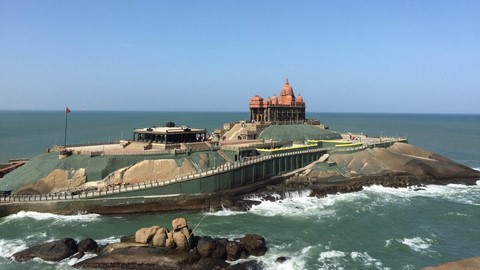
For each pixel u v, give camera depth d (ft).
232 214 222.89
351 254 167.84
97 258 150.30
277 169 294.87
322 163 313.73
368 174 307.78
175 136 287.28
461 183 308.40
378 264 158.20
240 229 197.26
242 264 153.07
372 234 192.54
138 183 229.66
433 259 163.73
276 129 380.58
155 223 203.41
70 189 225.97
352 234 192.24
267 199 250.78
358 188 283.38
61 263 150.82
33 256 154.10
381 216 222.07
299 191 263.90
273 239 183.52
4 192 216.13
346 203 248.93
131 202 217.56
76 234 183.01
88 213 211.20
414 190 286.46
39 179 229.04
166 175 247.91
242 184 262.26
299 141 368.07
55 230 186.91
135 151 252.21
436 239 186.29
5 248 165.27
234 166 257.96
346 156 327.67
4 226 189.16
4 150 475.72
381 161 326.85
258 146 308.60
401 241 183.42
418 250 173.27
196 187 235.61
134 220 207.31
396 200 258.16
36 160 246.68
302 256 164.45
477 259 157.48
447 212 229.86
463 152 495.41
